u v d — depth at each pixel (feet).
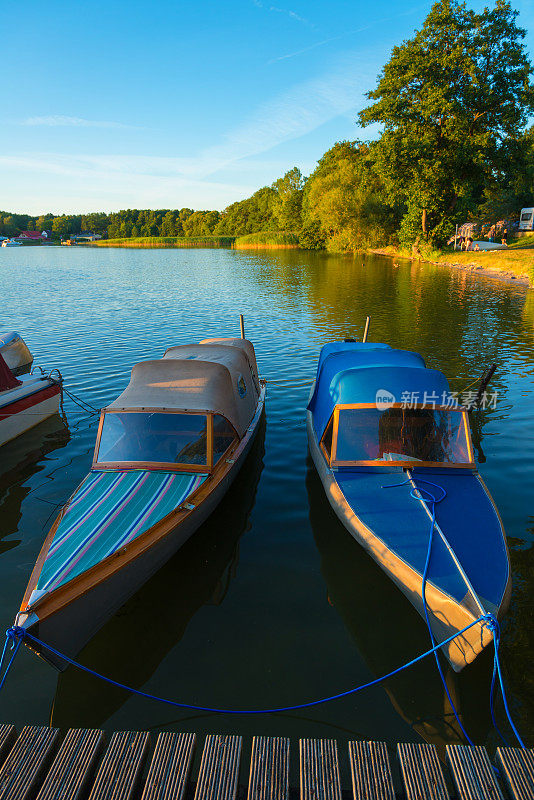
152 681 16.75
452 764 12.48
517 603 19.84
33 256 345.10
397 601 20.42
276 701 15.89
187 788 12.05
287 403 44.37
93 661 17.84
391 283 122.93
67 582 17.06
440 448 24.48
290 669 17.08
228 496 28.48
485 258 148.15
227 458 26.91
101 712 15.74
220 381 28.71
